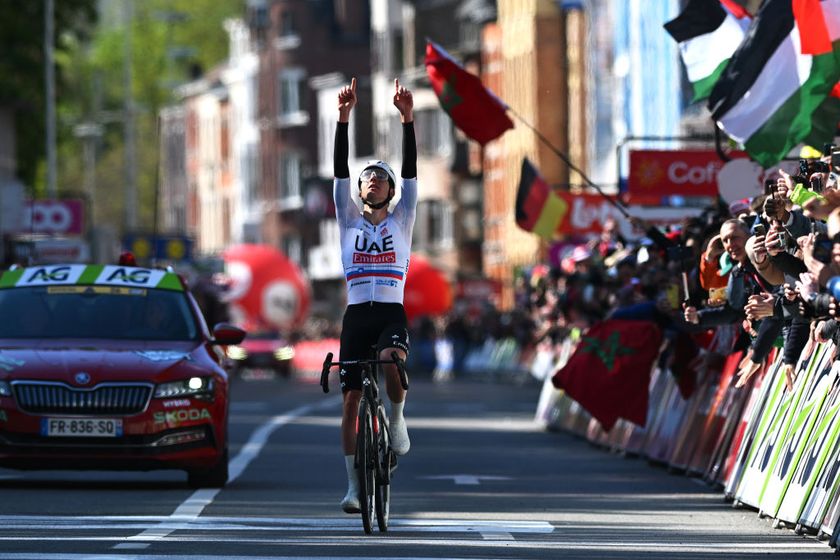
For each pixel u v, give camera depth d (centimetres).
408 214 3719
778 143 4862
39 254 11681
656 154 7025
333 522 3903
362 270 3672
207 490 4791
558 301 7244
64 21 15712
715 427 5066
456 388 15125
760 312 3834
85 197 13550
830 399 3675
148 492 4700
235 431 7819
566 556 3306
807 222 3675
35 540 3456
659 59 14450
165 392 4753
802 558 3316
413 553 3309
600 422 5934
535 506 4381
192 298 5228
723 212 5003
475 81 5969
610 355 5944
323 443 6975
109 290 5159
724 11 5350
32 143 15575
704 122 13412
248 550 3322
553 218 8644
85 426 4700
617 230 7031
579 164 19475
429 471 5584
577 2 19300
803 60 4806
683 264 5025
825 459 3628
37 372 4722
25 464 4700
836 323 3588
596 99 16738
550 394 8188
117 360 4784
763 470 4153
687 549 3450
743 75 4838
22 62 15050
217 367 4931
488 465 5869
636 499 4603
